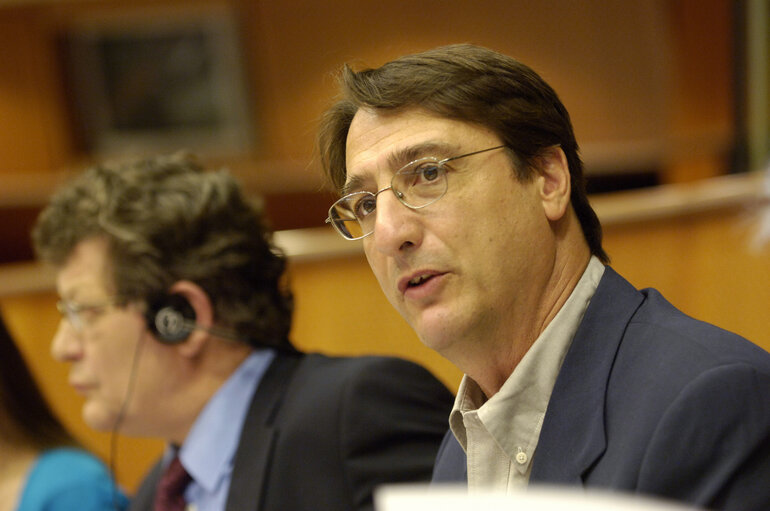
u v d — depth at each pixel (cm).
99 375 370
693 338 208
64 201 384
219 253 374
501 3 1019
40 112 1008
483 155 227
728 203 547
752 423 187
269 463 349
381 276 244
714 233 549
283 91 1020
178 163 396
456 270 225
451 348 232
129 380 369
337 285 575
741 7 927
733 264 546
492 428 229
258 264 387
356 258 575
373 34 1023
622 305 227
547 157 236
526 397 229
